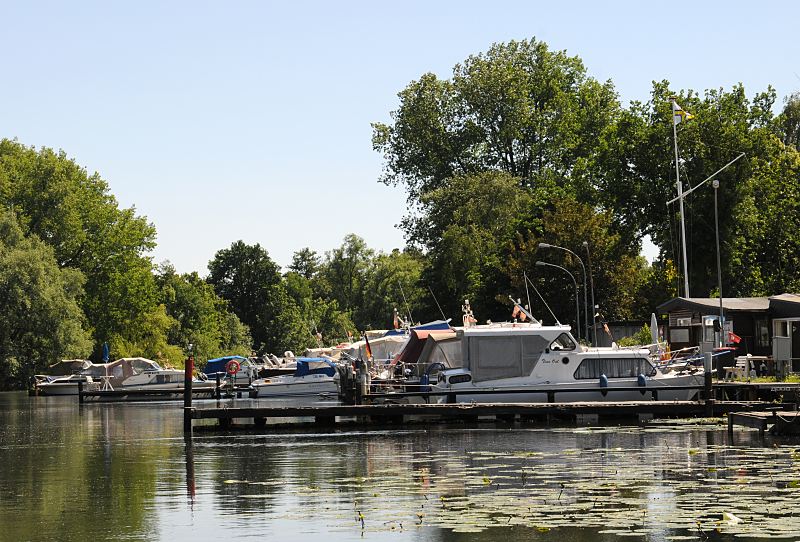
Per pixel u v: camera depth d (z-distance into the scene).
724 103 97.88
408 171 137.62
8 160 129.12
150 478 32.12
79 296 129.00
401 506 25.12
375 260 198.50
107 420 60.88
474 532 21.92
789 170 102.31
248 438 45.19
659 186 97.75
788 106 126.44
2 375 113.06
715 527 21.66
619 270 100.31
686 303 66.81
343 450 39.09
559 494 26.14
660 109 97.94
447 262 121.00
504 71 132.38
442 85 136.00
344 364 65.81
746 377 57.69
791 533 21.06
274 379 80.81
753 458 32.72
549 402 52.25
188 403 48.47
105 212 133.12
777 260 99.88
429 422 52.09
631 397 52.59
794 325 63.41
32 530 23.72
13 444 45.12
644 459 33.06
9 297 111.88
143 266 139.62
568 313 101.94
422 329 67.88
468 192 124.75
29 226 125.81
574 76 139.25
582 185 107.88
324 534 22.25
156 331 140.88
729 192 94.56
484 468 31.88
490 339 52.84
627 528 21.84
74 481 31.89
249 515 24.78
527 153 135.38
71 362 114.00
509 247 110.25
